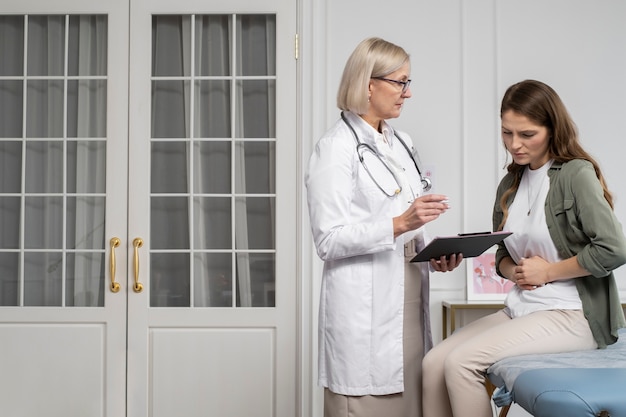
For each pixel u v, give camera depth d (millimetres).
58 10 4145
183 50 4164
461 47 4258
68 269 4141
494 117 4262
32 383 4086
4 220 4164
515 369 2156
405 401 2525
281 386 4066
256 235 4137
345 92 2535
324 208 2447
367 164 2506
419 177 2729
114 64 4141
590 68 4277
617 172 4270
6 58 4184
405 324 2543
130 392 4074
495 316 2553
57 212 4168
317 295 4086
